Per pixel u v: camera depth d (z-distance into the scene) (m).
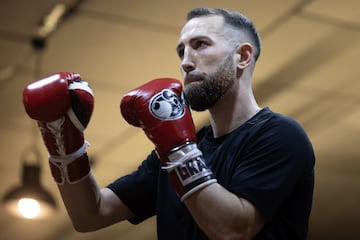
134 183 2.29
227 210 1.85
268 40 5.29
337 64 5.55
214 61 2.11
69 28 5.19
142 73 5.73
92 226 2.24
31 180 6.19
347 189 7.87
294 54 5.44
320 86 5.90
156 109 1.98
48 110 2.07
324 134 6.82
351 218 8.50
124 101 2.04
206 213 1.86
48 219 8.83
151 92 2.01
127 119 2.07
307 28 5.12
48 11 4.96
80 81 2.16
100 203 2.24
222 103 2.15
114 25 5.11
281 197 1.93
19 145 7.07
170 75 5.73
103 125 6.63
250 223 1.88
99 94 6.09
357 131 6.70
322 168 7.47
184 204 2.06
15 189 6.12
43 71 5.79
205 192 1.88
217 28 2.16
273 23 5.07
